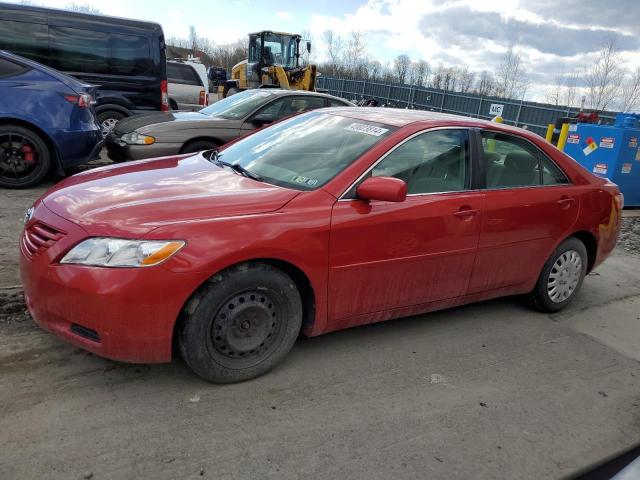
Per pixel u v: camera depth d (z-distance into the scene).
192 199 3.00
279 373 3.26
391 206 3.39
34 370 3.04
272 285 3.02
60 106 6.92
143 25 9.97
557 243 4.38
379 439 2.75
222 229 2.82
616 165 9.22
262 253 2.91
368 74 48.84
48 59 9.25
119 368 3.13
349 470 2.51
